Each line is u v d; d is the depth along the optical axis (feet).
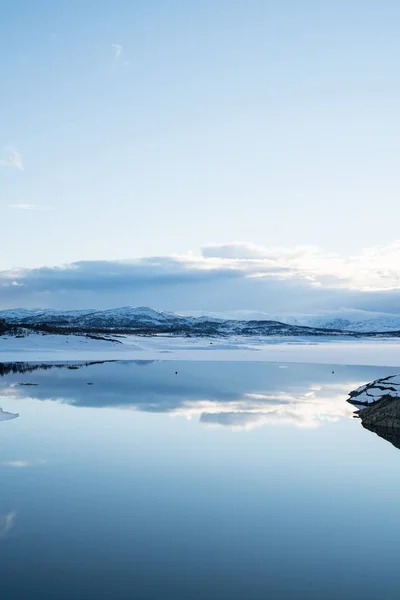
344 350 394.52
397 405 91.86
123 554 39.06
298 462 65.16
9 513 46.57
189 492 53.06
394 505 50.14
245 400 117.70
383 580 35.76
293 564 37.99
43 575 35.68
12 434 78.28
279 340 613.93
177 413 98.37
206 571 36.68
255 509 48.67
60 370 191.93
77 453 67.36
